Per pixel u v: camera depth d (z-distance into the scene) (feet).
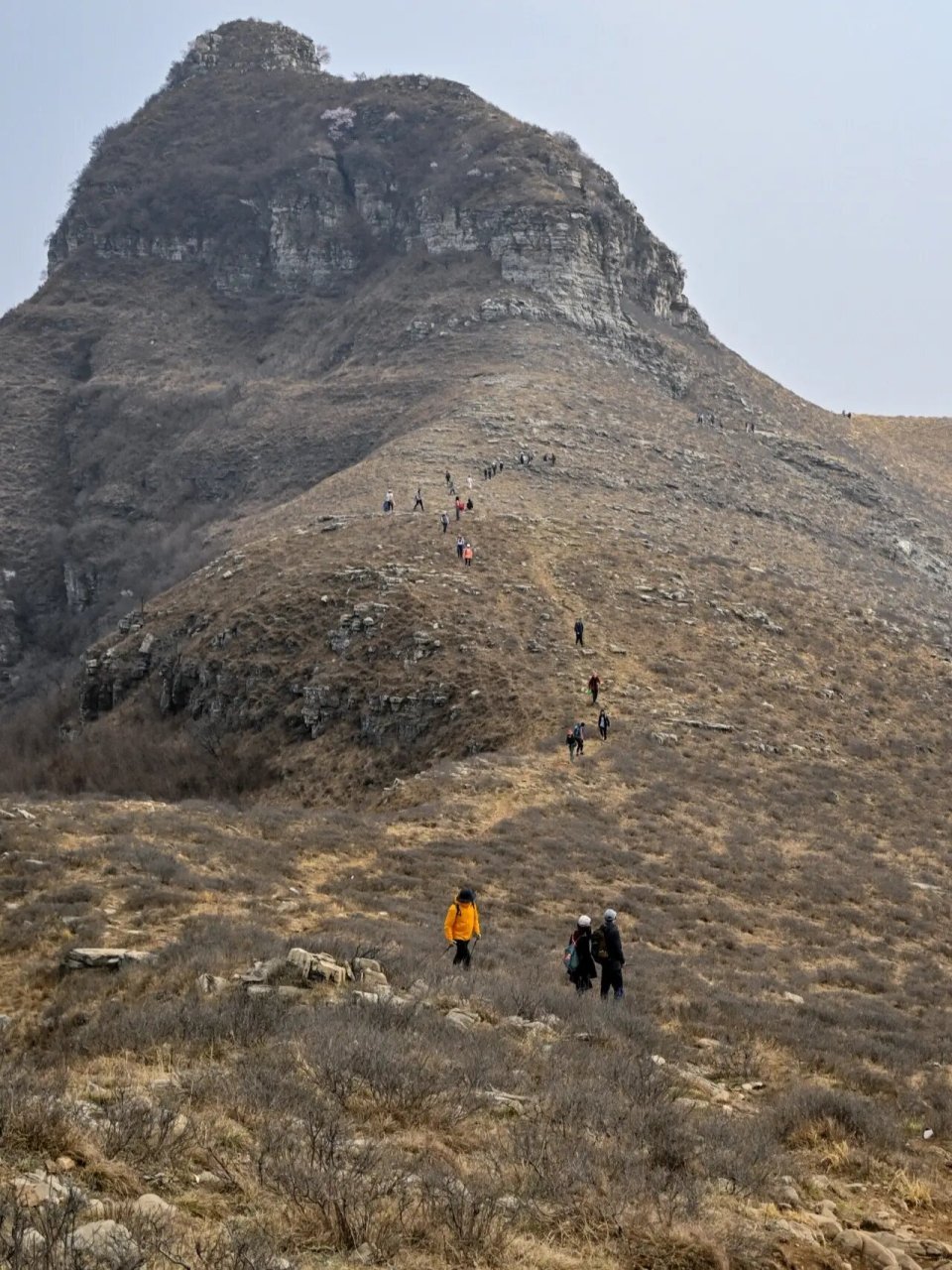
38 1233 20.01
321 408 411.13
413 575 189.37
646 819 113.39
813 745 151.64
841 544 308.60
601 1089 35.68
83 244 572.10
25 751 219.20
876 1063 51.75
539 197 476.95
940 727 169.78
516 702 149.28
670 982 60.85
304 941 53.21
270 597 195.31
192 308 536.01
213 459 406.41
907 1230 30.53
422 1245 23.41
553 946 68.23
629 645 174.70
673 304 512.63
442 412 343.46
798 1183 32.42
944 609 270.87
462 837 99.35
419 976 49.16
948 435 541.34
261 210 558.56
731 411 432.66
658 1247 25.17
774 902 95.09
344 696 166.20
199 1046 36.35
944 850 121.39
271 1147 26.68
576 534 222.48
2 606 380.78
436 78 602.85
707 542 245.86
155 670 206.69
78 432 465.06
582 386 382.01
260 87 643.04
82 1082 31.63
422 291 470.39
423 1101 32.04
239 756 170.81
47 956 54.24
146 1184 24.49
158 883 66.74
